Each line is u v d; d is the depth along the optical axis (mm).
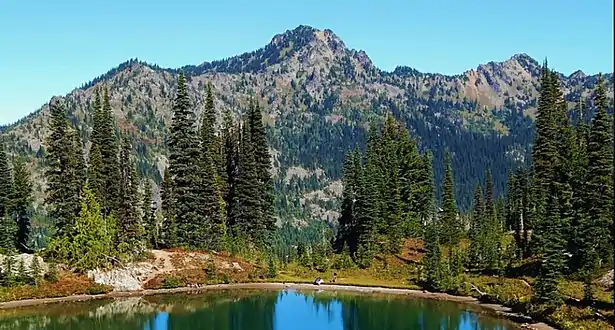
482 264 84000
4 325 62406
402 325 62250
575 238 71562
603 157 71062
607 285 63562
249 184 98938
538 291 61750
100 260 81188
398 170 103125
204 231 93438
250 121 105625
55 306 71188
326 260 94875
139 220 90500
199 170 94000
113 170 89125
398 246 96000
